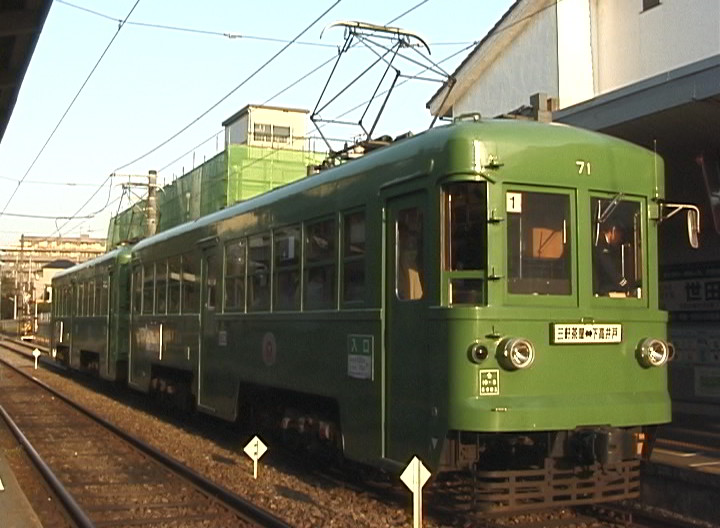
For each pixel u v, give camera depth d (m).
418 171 7.70
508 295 7.29
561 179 7.59
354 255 8.73
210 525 8.25
